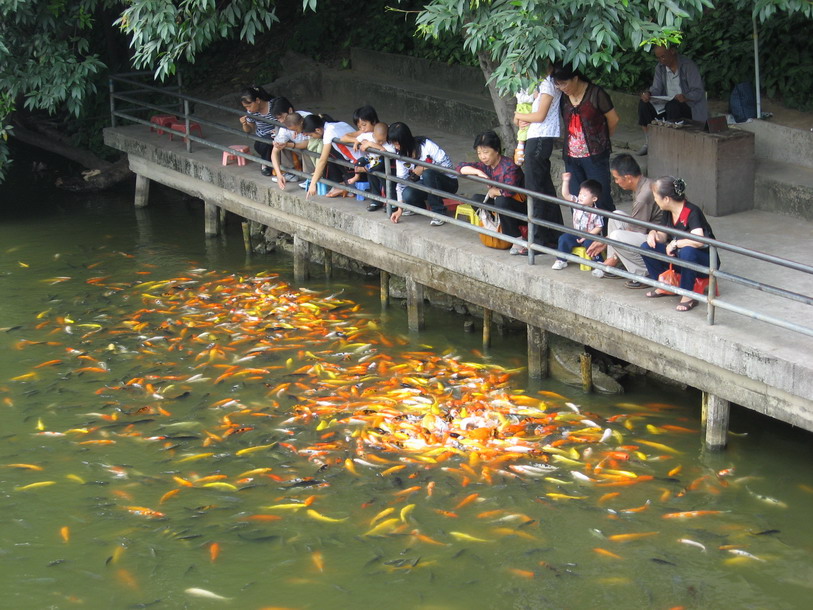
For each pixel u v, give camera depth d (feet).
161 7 34.37
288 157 39.40
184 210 48.96
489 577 21.38
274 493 24.61
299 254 38.50
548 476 24.86
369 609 20.56
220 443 27.02
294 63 56.24
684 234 23.77
